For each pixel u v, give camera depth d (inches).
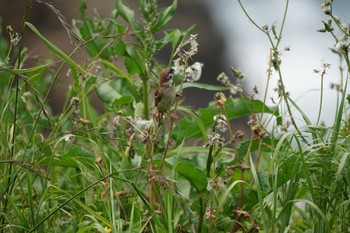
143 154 241.4
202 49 844.0
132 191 227.5
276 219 205.9
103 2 731.4
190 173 224.8
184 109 253.1
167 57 732.0
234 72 245.0
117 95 283.7
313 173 228.5
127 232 204.8
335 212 213.9
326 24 229.0
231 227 222.8
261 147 245.1
